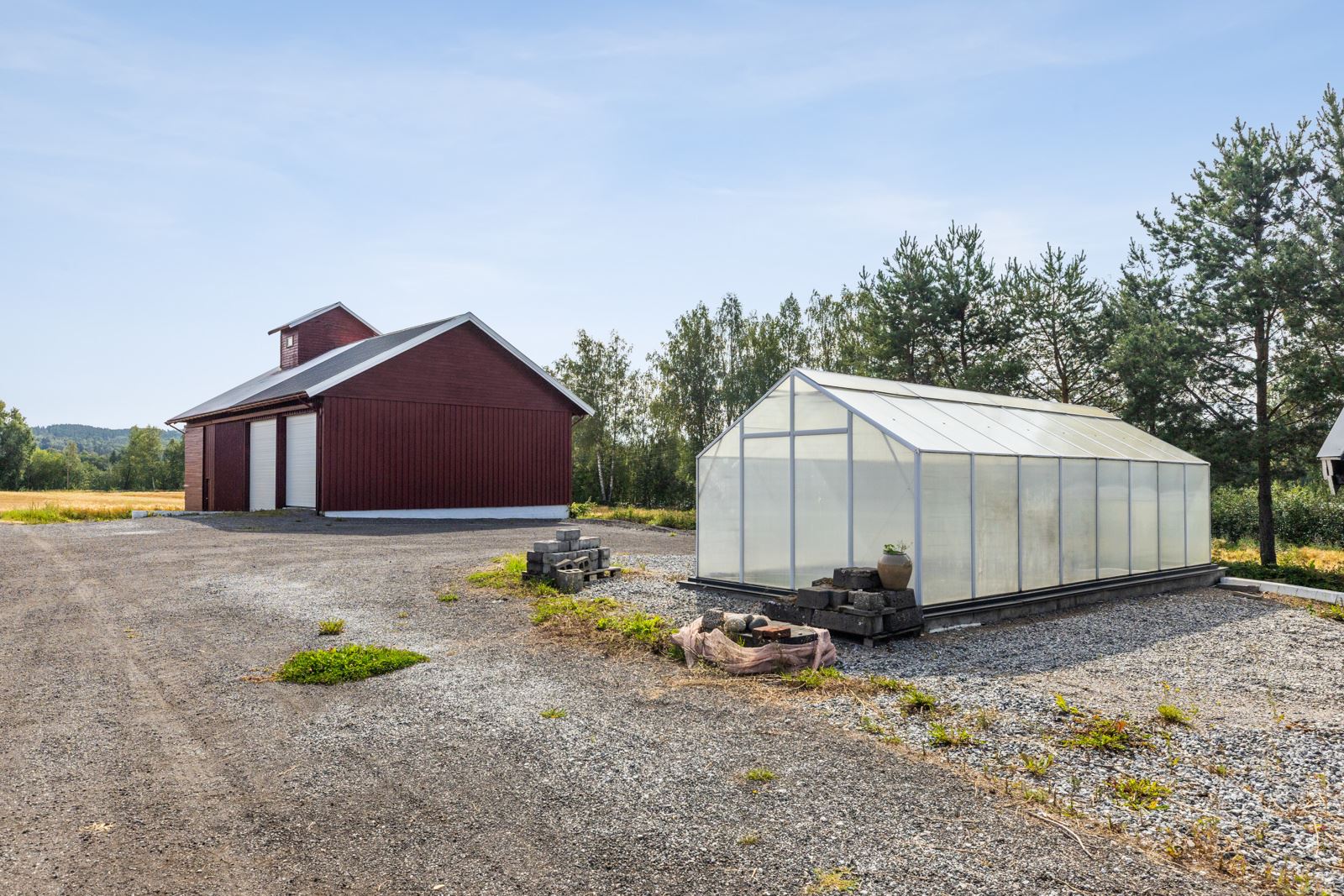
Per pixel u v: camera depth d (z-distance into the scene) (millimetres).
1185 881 4023
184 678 7602
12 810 4863
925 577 9875
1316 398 17016
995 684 7441
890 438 10141
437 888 3977
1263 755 5781
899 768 5457
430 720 6480
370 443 23016
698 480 12680
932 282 25547
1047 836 4477
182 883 4031
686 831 4543
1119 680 7824
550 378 27359
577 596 11508
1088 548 12680
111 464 121375
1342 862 4242
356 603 10828
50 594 11242
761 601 11102
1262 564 17031
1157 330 18547
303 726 6359
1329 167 17641
